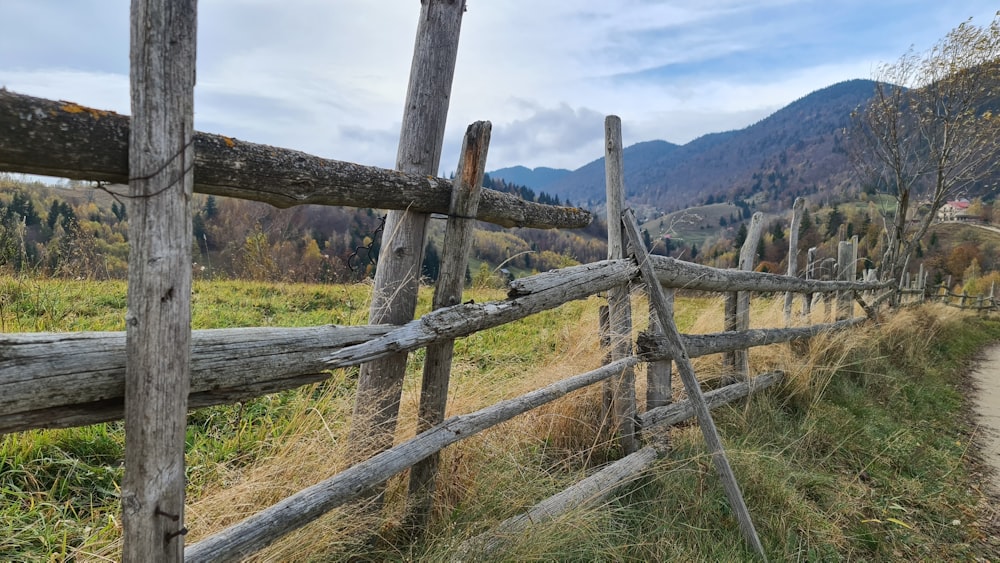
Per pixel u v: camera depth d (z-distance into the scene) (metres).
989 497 3.75
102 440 2.48
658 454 3.30
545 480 2.73
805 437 4.07
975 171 9.84
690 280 3.56
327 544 1.85
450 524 2.24
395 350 1.77
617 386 3.22
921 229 10.73
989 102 9.43
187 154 1.10
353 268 2.39
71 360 1.08
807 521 2.98
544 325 5.70
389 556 2.07
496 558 2.06
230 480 2.19
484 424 2.30
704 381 4.29
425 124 2.08
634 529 2.63
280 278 7.58
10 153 0.96
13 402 1.01
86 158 1.03
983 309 17.98
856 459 4.01
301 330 1.53
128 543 1.17
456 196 1.96
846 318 7.20
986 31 9.22
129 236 1.06
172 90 1.05
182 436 1.19
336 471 2.05
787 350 5.12
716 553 2.59
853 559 2.89
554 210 2.65
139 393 1.10
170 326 1.11
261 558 1.71
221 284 6.65
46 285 4.20
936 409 5.64
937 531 3.23
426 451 2.01
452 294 2.06
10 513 1.96
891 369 6.44
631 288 3.30
